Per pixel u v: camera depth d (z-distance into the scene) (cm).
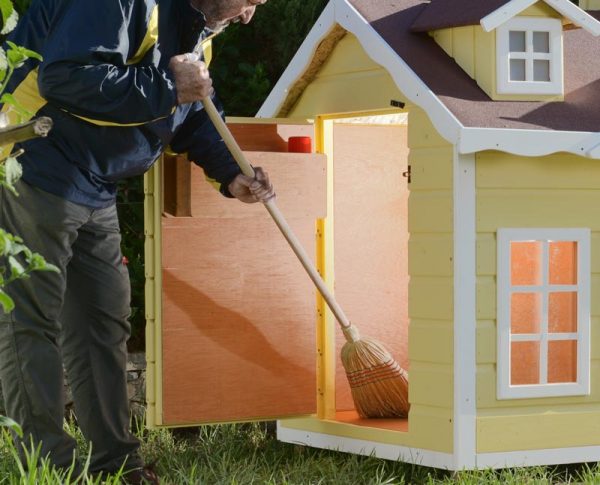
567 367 378
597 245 375
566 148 358
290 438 431
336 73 414
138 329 500
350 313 439
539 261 372
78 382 361
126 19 317
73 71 308
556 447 370
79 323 358
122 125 325
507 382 361
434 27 384
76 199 330
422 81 366
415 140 372
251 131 409
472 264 357
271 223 394
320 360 425
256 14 522
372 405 416
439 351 364
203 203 383
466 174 355
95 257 353
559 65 378
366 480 369
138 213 504
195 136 373
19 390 332
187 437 468
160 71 327
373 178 443
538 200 365
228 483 355
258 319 392
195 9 336
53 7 333
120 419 362
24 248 212
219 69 519
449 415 361
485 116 358
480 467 359
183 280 381
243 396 391
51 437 334
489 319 360
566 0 373
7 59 217
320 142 425
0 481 321
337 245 436
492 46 369
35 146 327
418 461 372
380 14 397
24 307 330
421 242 370
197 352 383
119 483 328
